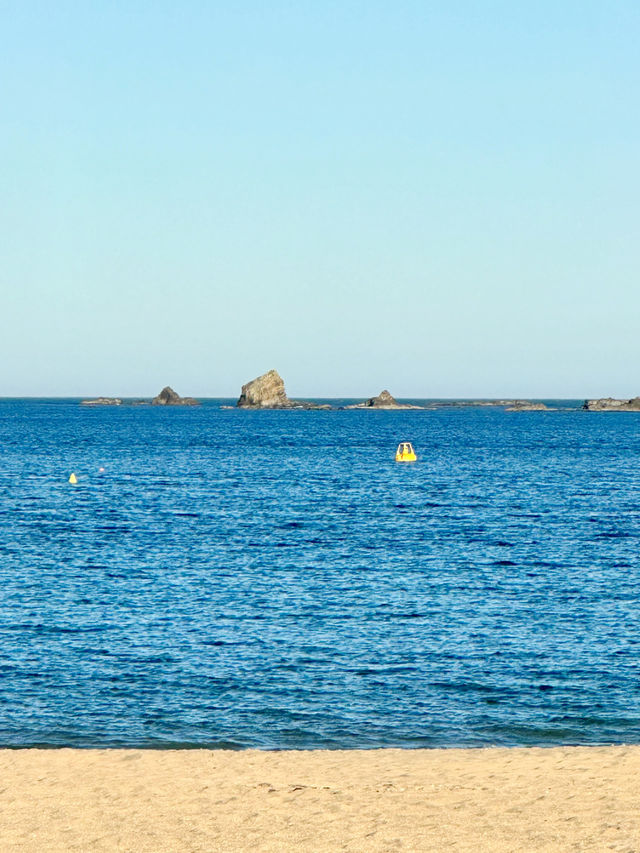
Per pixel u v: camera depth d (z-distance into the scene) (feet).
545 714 183.93
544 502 588.09
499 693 197.57
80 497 603.26
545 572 344.49
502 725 177.17
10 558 366.02
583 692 198.18
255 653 228.84
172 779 138.31
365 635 247.50
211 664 218.79
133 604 283.38
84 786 135.13
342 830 116.47
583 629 255.50
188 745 166.20
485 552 389.80
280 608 279.90
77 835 115.75
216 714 183.11
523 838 112.68
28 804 127.13
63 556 371.76
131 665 217.36
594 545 411.13
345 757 151.74
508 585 318.86
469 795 129.29
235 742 167.84
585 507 561.43
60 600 288.30
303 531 449.89
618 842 110.32
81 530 448.65
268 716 182.19
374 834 114.93
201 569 345.31
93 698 192.65
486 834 114.21
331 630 252.83
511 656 226.99
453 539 426.10
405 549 396.37
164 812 123.75
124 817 122.01
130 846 112.27
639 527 471.21
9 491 637.71
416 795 129.70
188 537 427.33
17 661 220.02
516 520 497.05
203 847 111.75
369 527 465.88
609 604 288.71
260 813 123.03
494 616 271.28
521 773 140.05
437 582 322.75
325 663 220.23
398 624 260.21
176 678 207.10
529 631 252.83
